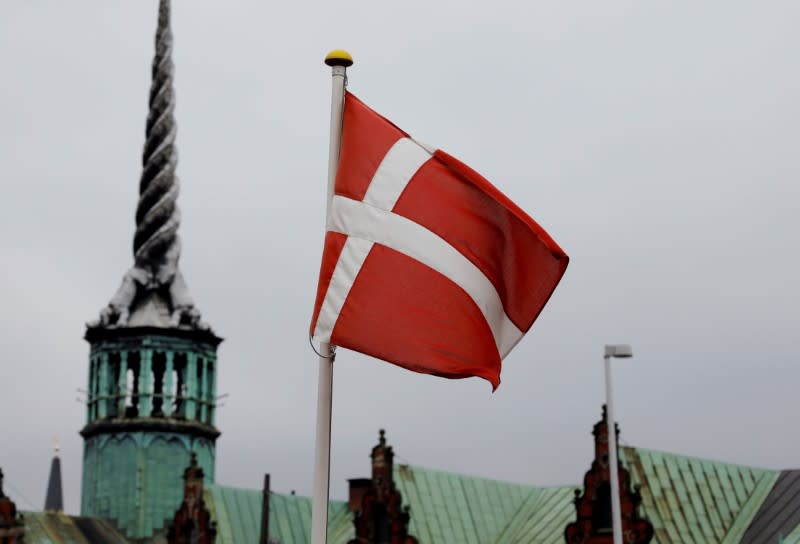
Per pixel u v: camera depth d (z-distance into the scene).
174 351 188.12
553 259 51.22
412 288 50.41
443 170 51.47
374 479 171.62
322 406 49.59
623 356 105.50
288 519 185.88
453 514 173.75
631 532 151.12
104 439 186.50
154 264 191.00
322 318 50.00
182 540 178.50
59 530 179.62
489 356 51.06
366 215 50.81
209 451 189.62
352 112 51.75
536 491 183.62
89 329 189.50
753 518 161.88
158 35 196.25
